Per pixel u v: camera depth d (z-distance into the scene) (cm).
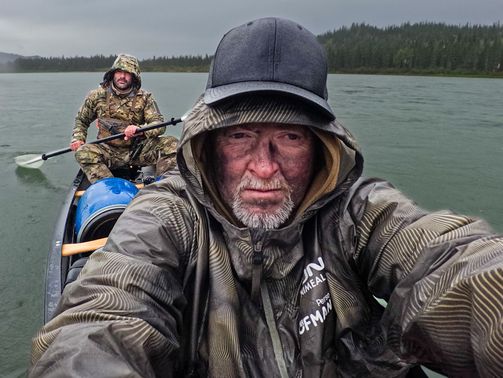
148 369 75
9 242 363
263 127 104
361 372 103
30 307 271
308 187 112
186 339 103
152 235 101
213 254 104
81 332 73
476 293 67
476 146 773
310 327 101
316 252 106
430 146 771
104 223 243
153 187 122
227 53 102
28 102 1556
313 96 97
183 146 109
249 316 104
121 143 438
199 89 2391
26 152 712
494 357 61
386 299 103
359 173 107
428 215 97
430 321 75
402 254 94
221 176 109
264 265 105
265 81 97
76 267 198
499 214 443
